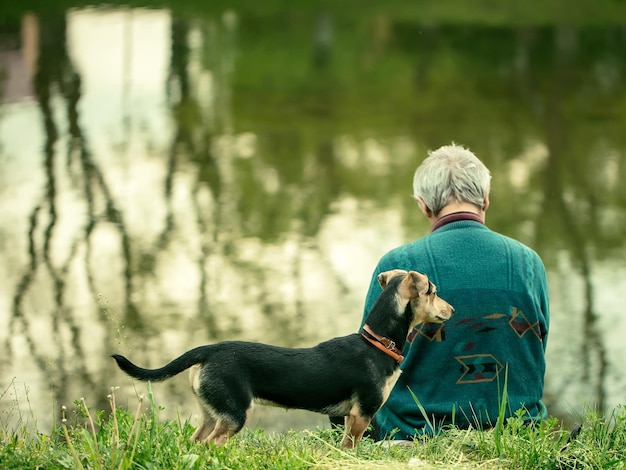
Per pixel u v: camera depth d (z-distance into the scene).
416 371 4.89
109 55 29.00
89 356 9.81
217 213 15.50
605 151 19.95
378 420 5.10
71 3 36.00
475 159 5.21
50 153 18.80
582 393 9.14
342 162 19.16
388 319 4.45
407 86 28.25
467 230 4.99
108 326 10.78
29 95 23.89
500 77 29.44
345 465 4.31
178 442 4.39
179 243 13.96
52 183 16.80
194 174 17.89
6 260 13.07
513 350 4.86
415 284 4.47
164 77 27.06
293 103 25.39
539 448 4.54
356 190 16.98
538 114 24.25
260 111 24.19
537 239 14.12
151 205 15.83
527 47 33.81
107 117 22.16
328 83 28.30
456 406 4.83
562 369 9.73
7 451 4.37
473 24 37.72
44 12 33.97
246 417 4.32
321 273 12.68
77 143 19.70
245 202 16.14
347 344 4.43
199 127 21.89
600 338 10.55
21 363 9.65
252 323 10.96
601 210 15.63
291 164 18.89
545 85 28.14
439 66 31.05
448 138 21.56
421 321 4.55
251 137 21.22
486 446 4.59
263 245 13.85
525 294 4.88
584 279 12.48
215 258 13.28
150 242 13.98
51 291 11.88
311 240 14.11
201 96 25.42
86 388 9.04
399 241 14.02
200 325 10.78
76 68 27.11
